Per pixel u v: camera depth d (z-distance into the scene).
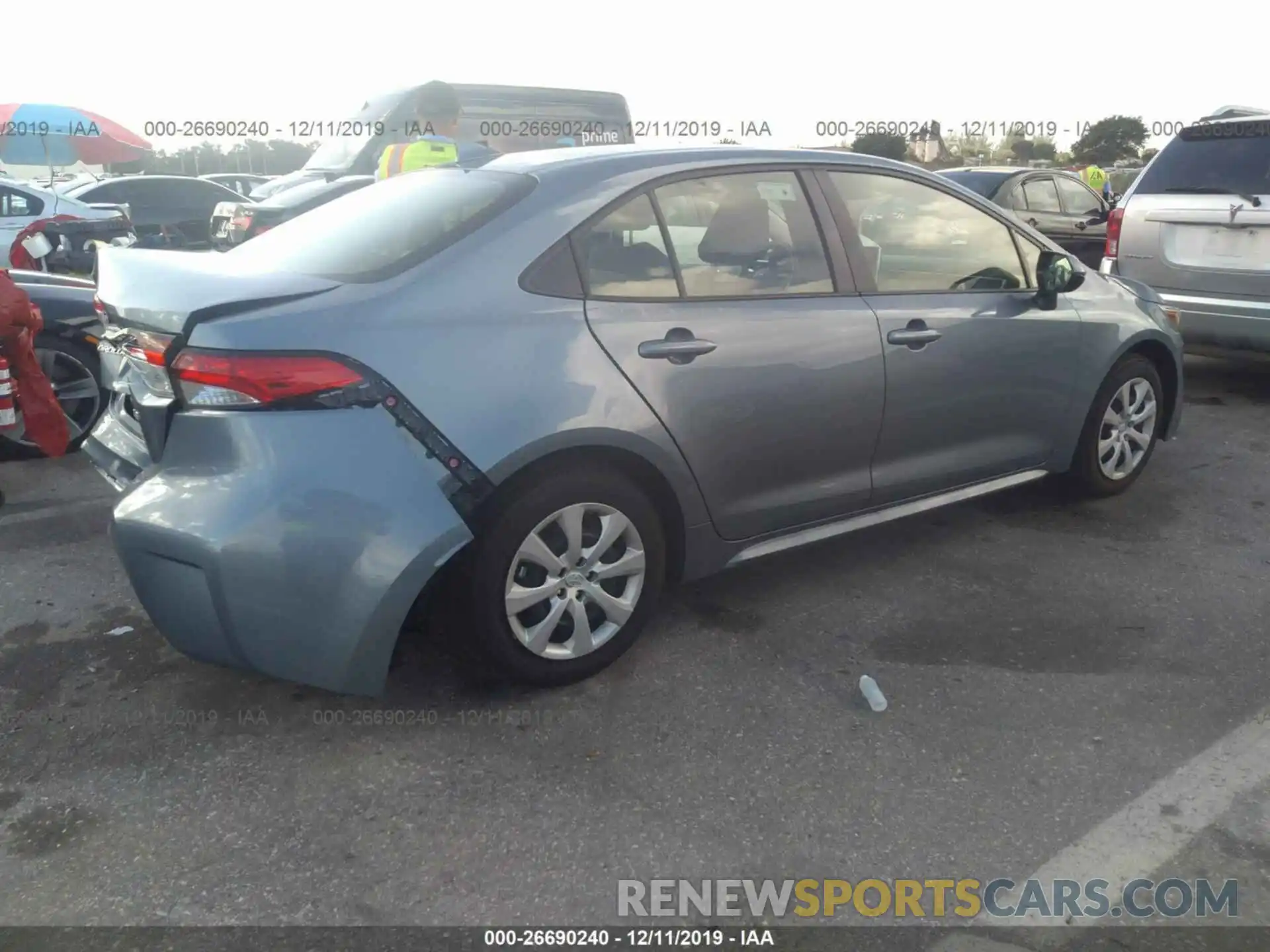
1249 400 6.91
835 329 3.56
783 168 3.62
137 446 3.14
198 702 3.14
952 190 4.08
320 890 2.38
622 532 3.18
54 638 3.53
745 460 3.42
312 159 11.78
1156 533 4.52
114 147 14.06
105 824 2.60
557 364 2.96
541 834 2.56
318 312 2.71
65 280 5.73
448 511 2.76
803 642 3.54
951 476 4.10
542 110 11.83
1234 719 3.06
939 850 2.51
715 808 2.66
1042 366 4.27
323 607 2.68
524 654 3.08
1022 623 3.68
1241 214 6.18
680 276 3.30
